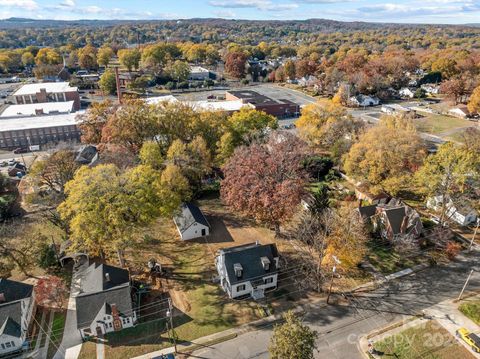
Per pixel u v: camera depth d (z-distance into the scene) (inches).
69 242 1929.1
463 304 1584.6
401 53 7613.2
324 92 6092.5
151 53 7706.7
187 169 2423.7
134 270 1835.6
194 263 1891.0
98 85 6378.0
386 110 4813.0
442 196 2130.9
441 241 2016.5
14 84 6742.1
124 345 1406.3
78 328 1419.8
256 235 2149.4
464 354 1349.7
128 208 1684.3
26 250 1878.7
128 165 2394.2
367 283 1739.7
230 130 2795.3
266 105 4675.2
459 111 4594.0
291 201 1830.7
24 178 2790.4
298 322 1181.1
